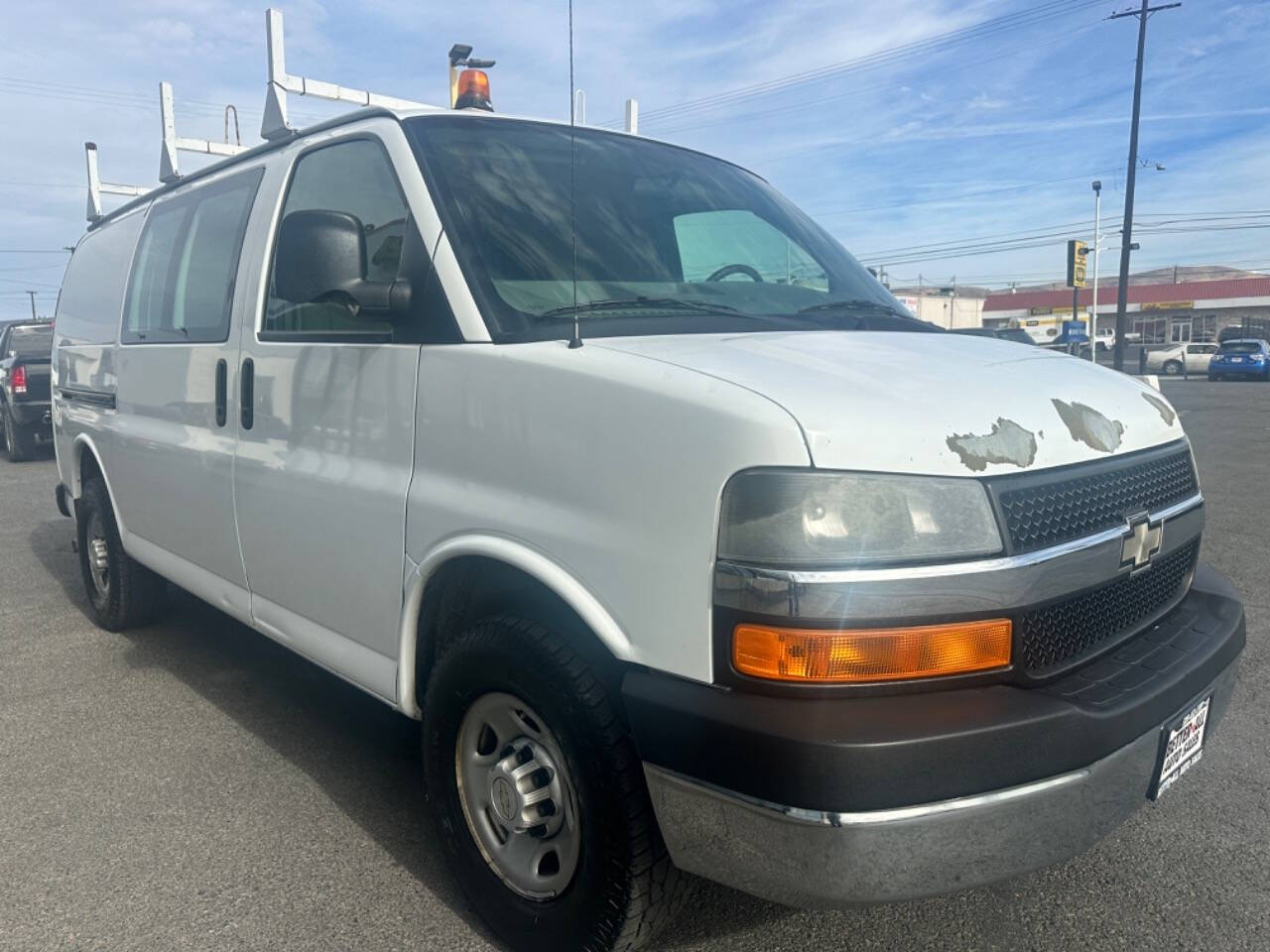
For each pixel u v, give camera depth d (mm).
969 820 1821
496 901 2449
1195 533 2598
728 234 3176
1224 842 2998
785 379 2035
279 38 3508
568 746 2146
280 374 3121
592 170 3062
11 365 12695
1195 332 62875
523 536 2236
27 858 2918
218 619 5398
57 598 5910
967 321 68188
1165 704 2109
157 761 3584
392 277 2746
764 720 1802
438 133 2852
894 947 2496
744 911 2646
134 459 4258
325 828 3090
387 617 2686
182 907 2662
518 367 2291
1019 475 2004
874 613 1823
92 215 5586
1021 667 1950
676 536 1947
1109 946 2502
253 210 3441
